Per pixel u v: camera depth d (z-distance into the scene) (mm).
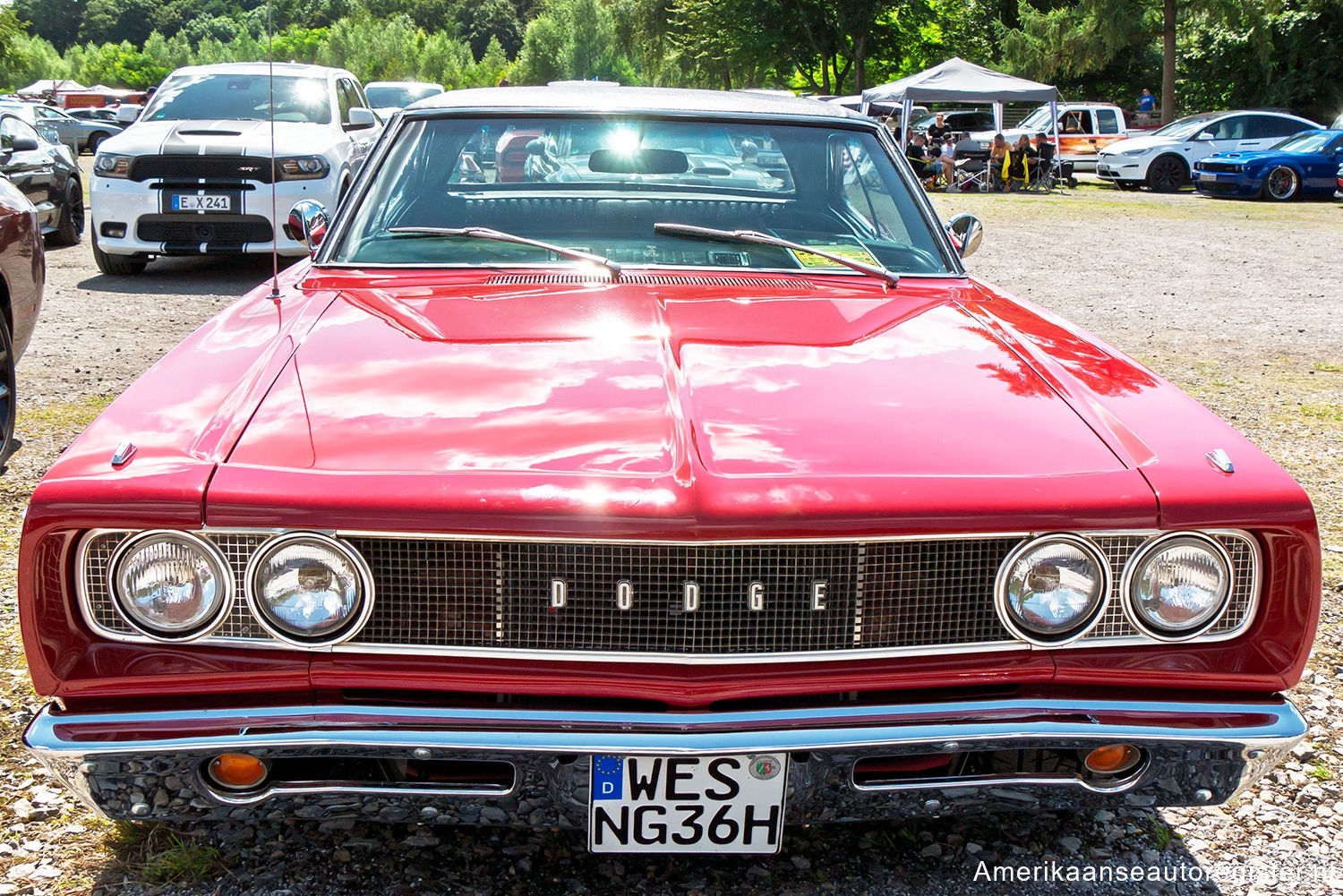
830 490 1710
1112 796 1856
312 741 1688
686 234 2807
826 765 1757
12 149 9430
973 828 2246
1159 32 33875
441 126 3002
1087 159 24641
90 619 1711
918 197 3047
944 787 1813
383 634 1729
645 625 1726
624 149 2971
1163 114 29984
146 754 1688
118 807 1756
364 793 1766
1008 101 20906
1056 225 14469
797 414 1914
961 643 1772
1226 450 1884
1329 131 18953
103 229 8195
